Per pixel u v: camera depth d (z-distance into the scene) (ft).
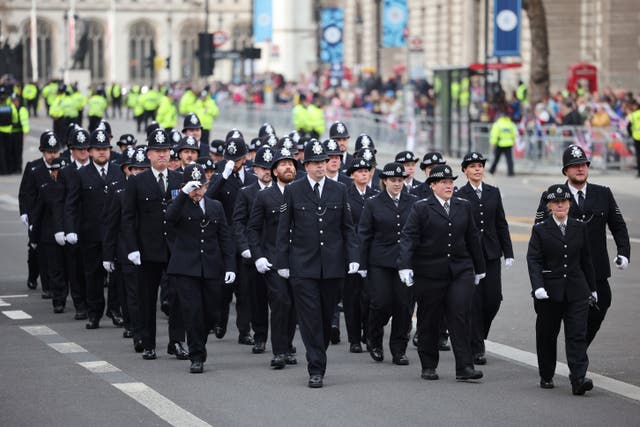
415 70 579.89
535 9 543.39
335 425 132.77
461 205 156.76
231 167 194.08
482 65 517.14
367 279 171.94
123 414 138.10
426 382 155.12
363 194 187.11
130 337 186.91
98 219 196.65
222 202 196.65
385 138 576.61
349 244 160.86
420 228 155.94
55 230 200.13
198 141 255.09
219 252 164.45
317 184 161.27
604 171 455.22
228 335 191.31
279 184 171.63
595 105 468.75
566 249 148.36
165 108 519.60
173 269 161.99
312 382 151.64
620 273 246.27
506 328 190.39
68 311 211.82
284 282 163.94
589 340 161.48
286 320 164.25
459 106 518.37
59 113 558.97
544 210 154.30
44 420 135.44
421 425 132.67
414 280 157.17
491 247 169.27
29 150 570.05
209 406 141.69
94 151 199.00
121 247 176.96
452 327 155.33
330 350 179.32
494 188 170.60
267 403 143.23
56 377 157.58
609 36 636.07
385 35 630.74
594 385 152.25
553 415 137.28
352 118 605.31
